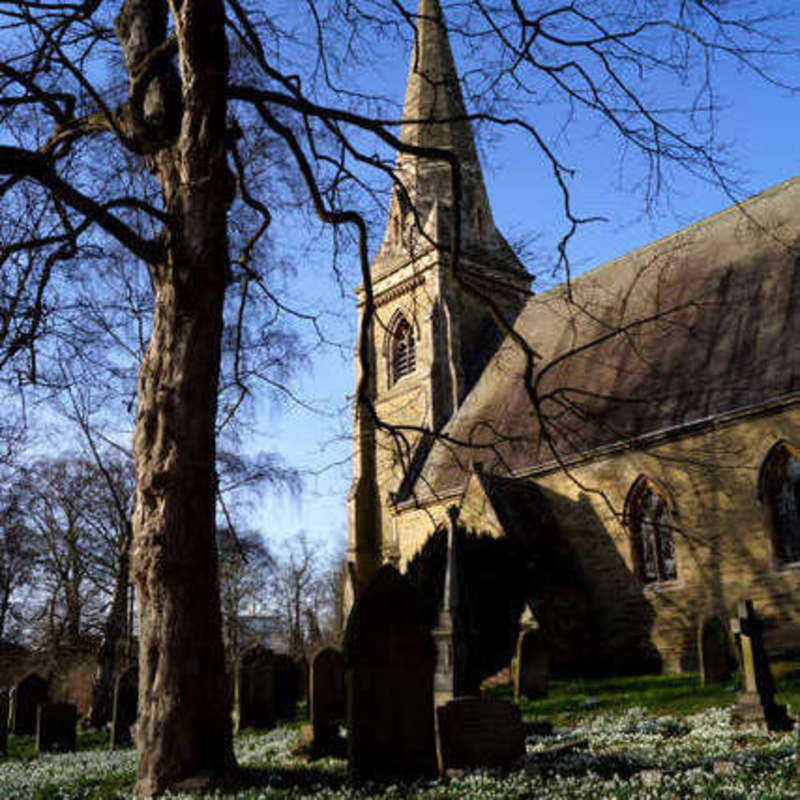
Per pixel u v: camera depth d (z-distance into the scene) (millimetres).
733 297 27766
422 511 33594
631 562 25953
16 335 12141
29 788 11547
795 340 24250
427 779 9211
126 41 11617
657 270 31656
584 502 27656
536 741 12656
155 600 9672
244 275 14508
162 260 10836
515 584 25812
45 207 13023
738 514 23469
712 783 7930
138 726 9484
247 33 11828
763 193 30625
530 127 12445
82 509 36969
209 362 10555
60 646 40906
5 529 34250
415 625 9945
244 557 15211
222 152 10812
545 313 37531
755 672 12883
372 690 9680
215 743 9375
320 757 12805
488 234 38219
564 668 24938
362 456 41156
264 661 19906
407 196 13555
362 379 12359
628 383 28688
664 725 13430
